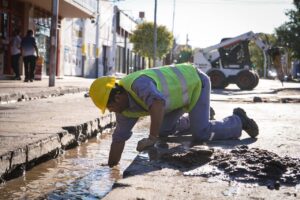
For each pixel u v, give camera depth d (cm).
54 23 1492
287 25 4866
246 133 631
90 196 362
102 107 418
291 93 2019
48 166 467
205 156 429
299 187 342
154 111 416
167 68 492
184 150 483
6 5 1875
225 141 558
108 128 776
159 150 483
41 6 2241
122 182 347
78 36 3369
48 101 1087
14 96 1078
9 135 515
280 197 312
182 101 498
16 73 1786
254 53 6469
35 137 500
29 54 1664
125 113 438
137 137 656
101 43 4194
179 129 575
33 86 1425
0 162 394
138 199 302
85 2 2406
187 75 505
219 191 326
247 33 2531
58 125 610
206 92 532
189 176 372
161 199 302
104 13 4256
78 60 3403
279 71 2209
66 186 391
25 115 750
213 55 2586
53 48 1491
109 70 4528
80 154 535
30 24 2119
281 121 828
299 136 618
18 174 429
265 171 381
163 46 5456
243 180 360
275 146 527
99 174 432
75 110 853
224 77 2519
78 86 1647
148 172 387
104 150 564
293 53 4959
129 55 5806
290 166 400
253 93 1986
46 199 353
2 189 379
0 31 1841
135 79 427
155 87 430
